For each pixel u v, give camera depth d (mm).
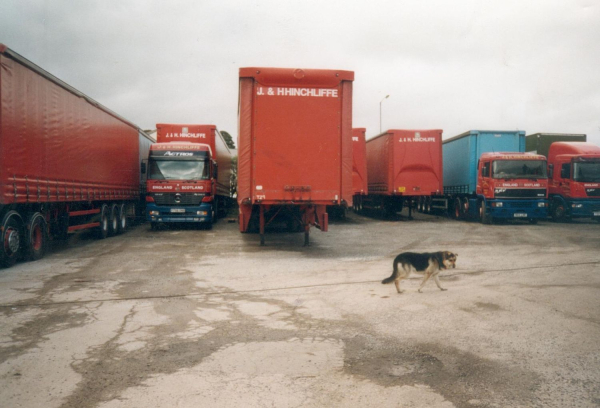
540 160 22938
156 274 10164
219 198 27953
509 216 22891
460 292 8086
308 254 13195
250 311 7000
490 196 23031
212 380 4406
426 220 26750
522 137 25172
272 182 13086
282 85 13047
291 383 4328
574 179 24188
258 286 8844
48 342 5566
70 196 14336
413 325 6176
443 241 16297
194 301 7660
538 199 22844
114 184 19031
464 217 26359
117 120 19484
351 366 4746
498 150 25109
